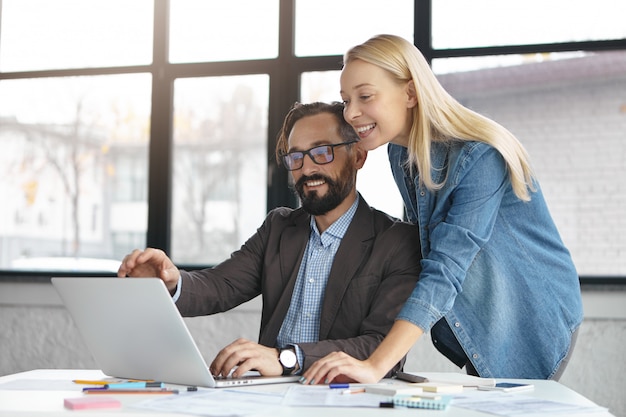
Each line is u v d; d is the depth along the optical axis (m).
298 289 2.01
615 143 3.58
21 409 1.12
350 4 3.92
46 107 4.29
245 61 4.02
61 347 4.02
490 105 3.71
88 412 1.08
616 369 3.44
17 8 4.35
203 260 4.06
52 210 4.25
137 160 4.17
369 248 1.96
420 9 3.77
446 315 1.86
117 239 4.17
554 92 3.65
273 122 3.97
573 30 3.64
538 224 1.90
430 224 1.84
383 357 1.55
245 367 1.56
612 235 3.56
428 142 1.80
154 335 1.46
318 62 3.92
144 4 4.20
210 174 4.08
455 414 1.10
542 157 3.64
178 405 1.14
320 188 1.98
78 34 4.27
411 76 1.82
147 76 4.17
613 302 3.46
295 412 1.10
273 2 4.03
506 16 3.71
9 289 4.10
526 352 1.88
